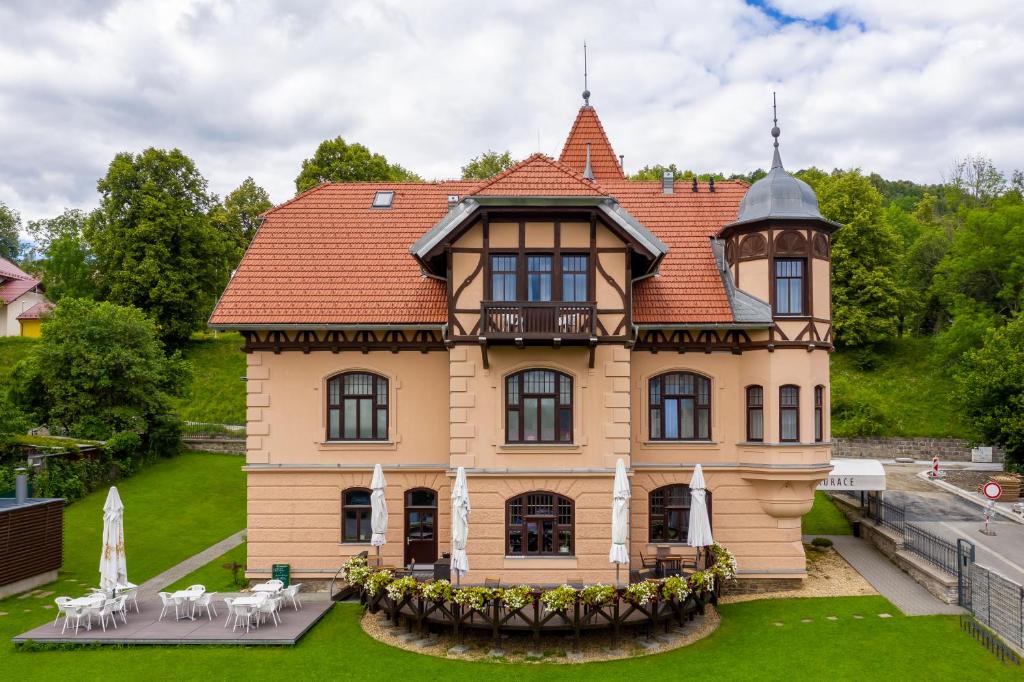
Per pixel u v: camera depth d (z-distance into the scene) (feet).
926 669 49.78
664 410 70.08
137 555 78.79
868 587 68.18
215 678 48.34
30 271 263.70
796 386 67.56
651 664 51.01
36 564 68.90
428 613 55.88
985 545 80.43
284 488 68.28
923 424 143.23
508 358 62.64
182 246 168.45
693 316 67.56
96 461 105.81
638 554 68.33
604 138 94.17
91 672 49.16
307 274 71.05
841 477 78.59
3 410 91.81
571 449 62.34
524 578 61.57
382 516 62.03
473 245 62.49
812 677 48.62
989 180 212.43
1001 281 155.33
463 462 62.39
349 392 69.56
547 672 49.57
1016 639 54.19
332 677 48.65
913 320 187.11
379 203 79.92
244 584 68.28
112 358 113.91
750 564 68.33
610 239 62.49
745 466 68.08
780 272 68.85
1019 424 107.55
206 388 157.99
